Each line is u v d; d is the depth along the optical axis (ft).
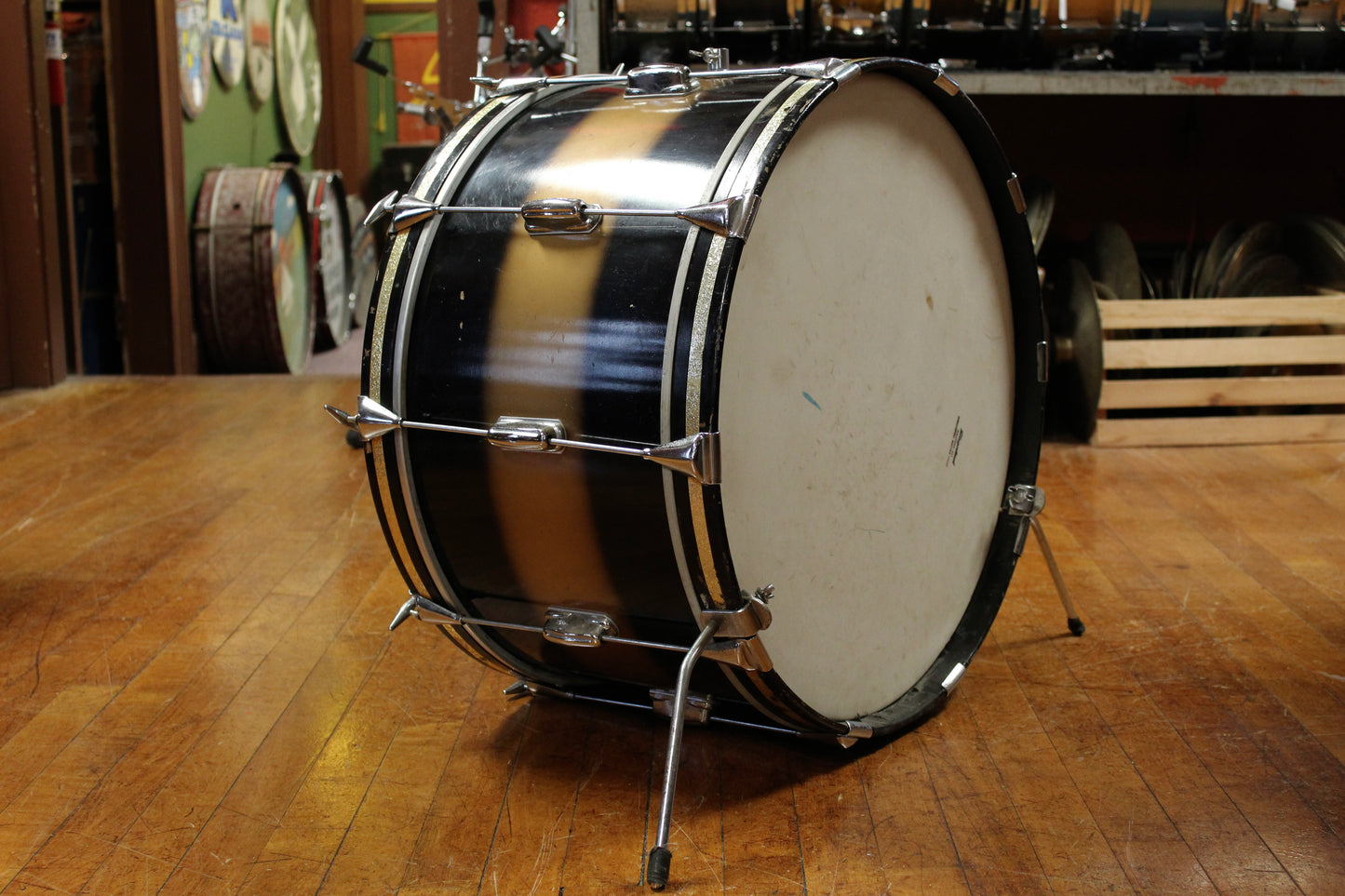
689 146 4.81
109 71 15.99
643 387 4.57
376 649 7.10
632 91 5.37
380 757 5.79
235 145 20.01
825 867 4.84
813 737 5.67
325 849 4.98
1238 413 13.07
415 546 5.31
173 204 16.49
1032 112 14.61
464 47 14.80
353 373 18.21
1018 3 11.95
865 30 12.14
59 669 6.79
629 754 5.83
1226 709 6.29
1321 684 6.58
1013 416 6.95
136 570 8.37
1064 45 12.26
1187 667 6.82
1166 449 11.76
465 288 4.99
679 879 4.76
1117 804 5.33
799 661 5.28
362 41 12.25
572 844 5.02
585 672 5.84
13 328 14.17
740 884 4.73
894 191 5.52
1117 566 8.53
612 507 4.77
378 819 5.22
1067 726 6.12
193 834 5.10
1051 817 5.23
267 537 9.09
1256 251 12.69
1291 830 5.11
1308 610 7.66
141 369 16.76
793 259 4.91
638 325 4.59
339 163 27.14
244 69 20.26
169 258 16.53
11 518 9.52
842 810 5.29
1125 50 12.26
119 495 10.15
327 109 26.73
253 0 20.43
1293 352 11.47
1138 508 9.87
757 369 4.77
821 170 5.01
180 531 9.21
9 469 10.94
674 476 4.55
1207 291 12.98
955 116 5.83
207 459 11.29
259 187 17.29
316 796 5.42
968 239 6.19
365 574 8.33
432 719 6.20
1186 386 11.69
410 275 5.06
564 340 4.74
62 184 14.73
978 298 6.37
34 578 8.22
